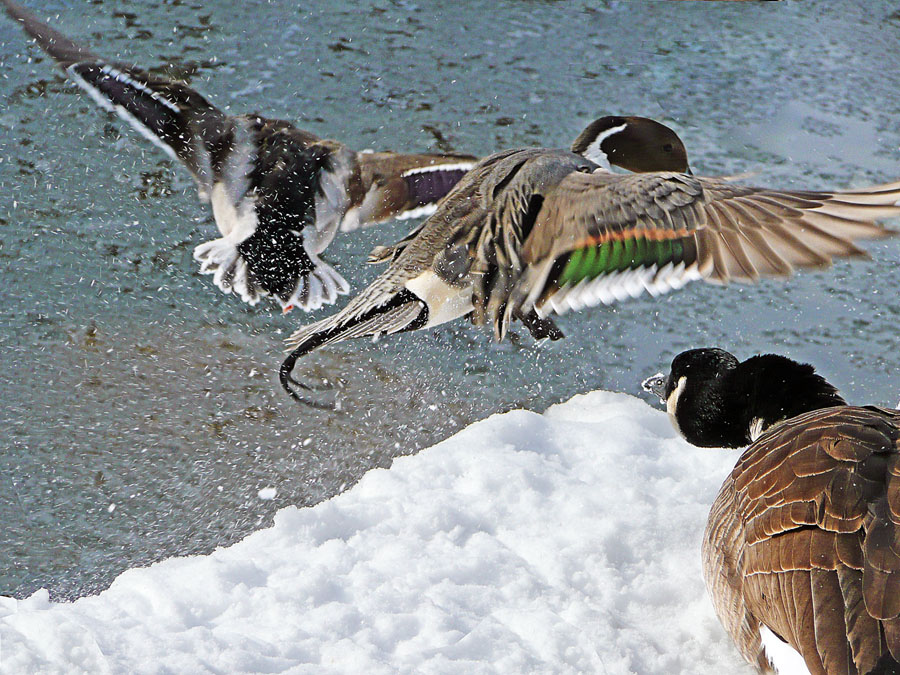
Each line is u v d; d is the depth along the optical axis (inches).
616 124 309.1
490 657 227.5
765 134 638.5
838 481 193.0
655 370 463.2
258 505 369.7
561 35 736.3
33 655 210.5
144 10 708.7
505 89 668.7
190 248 514.0
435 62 690.2
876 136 641.0
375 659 221.0
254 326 472.7
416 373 453.4
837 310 509.7
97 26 685.3
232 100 629.0
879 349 478.6
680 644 239.5
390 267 264.8
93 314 467.8
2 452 390.3
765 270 182.2
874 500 187.8
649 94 676.1
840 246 177.9
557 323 493.4
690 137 631.2
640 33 750.5
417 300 253.4
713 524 224.7
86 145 579.2
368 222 354.0
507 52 708.0
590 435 333.7
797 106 672.4
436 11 751.7
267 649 221.8
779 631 190.5
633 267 209.5
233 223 350.0
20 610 234.8
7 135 581.9
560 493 295.6
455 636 232.5
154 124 340.2
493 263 244.8
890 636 169.3
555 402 439.5
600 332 489.1
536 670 223.1
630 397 375.2
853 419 212.2
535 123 636.1
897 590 173.9
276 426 412.8
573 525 279.6
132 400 419.2
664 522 280.7
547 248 231.3
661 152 306.7
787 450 209.8
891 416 218.8
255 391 432.8
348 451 401.4
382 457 400.2
